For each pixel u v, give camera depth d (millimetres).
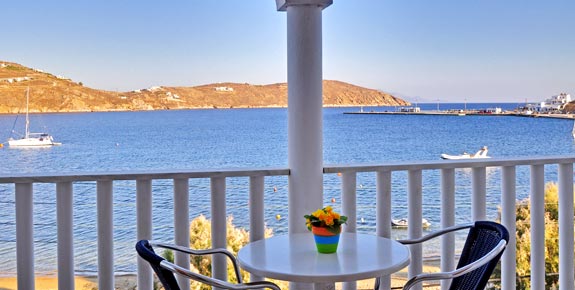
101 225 2396
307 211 2539
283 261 1987
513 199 2703
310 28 2500
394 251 2115
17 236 2355
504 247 1876
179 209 2445
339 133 31859
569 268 2797
